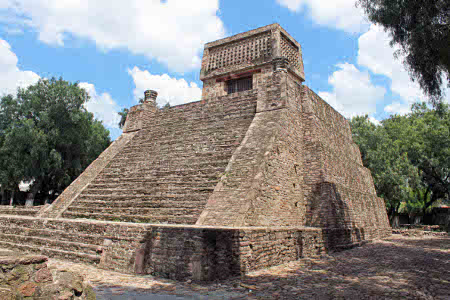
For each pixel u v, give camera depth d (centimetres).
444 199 3644
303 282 710
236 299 577
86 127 2741
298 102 1670
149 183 1441
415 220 3650
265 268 851
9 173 2359
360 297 598
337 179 1652
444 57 948
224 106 1798
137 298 577
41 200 3000
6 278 377
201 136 1658
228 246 764
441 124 3042
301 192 1469
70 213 1409
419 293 632
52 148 2512
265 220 1122
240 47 2208
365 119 3381
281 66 1645
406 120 3462
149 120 2066
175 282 707
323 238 1212
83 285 457
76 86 2662
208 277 706
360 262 1009
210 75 2239
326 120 1878
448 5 923
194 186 1297
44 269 421
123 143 1962
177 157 1573
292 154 1462
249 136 1433
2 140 2475
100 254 901
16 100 2534
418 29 964
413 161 3119
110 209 1344
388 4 1007
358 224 1641
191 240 740
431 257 1141
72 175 3161
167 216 1153
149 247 820
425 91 1069
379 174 2830
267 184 1191
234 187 1153
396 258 1105
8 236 1196
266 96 1617
